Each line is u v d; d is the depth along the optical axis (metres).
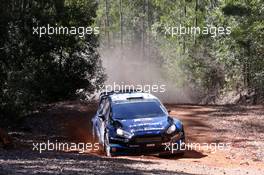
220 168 20.45
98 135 27.06
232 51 63.59
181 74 83.56
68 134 33.09
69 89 48.75
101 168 17.77
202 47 79.75
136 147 23.31
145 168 18.50
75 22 49.12
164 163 21.06
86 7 50.66
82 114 40.53
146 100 26.31
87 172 16.50
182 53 88.00
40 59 44.66
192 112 39.53
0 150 23.47
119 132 23.66
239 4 57.47
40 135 32.50
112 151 23.73
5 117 35.53
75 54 49.75
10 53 40.44
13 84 37.16
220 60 68.31
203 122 35.06
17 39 40.84
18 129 34.53
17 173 15.51
